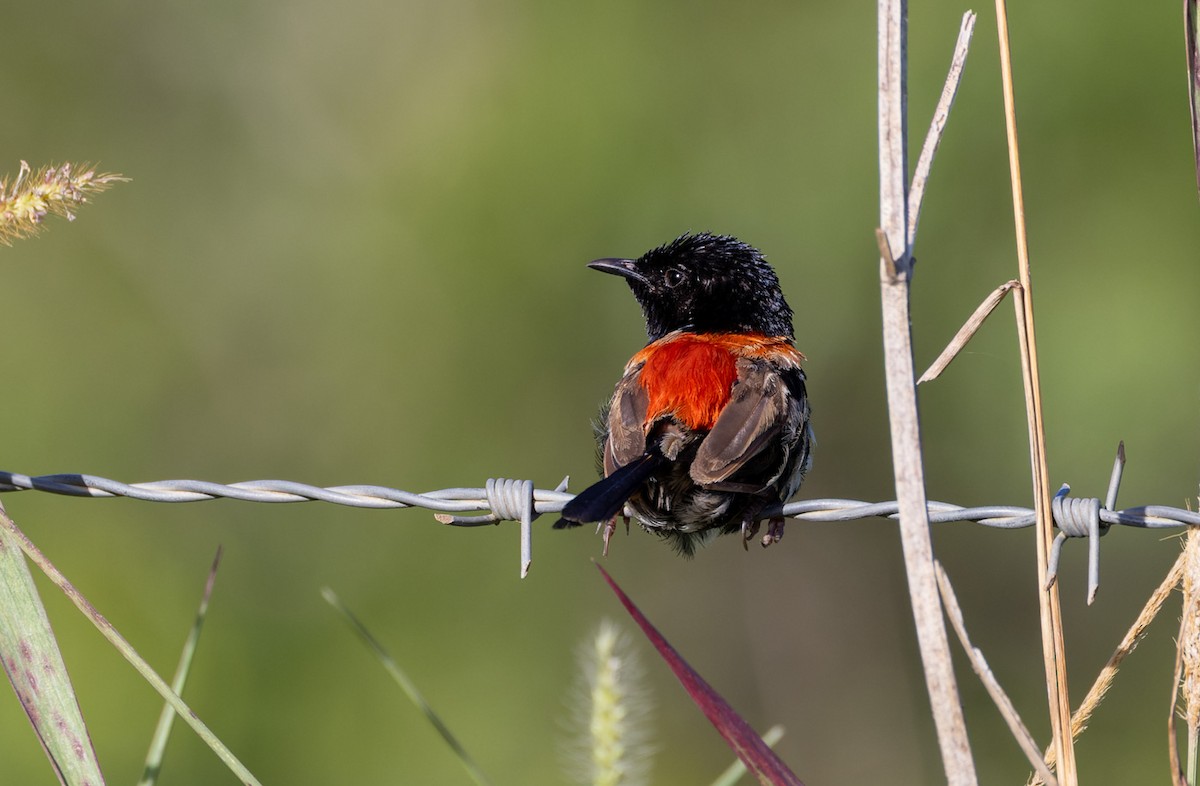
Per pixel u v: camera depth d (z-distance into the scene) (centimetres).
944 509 542
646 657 1758
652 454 634
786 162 1455
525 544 572
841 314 1494
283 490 589
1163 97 1368
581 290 1513
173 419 1631
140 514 1522
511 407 1573
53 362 1611
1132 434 1384
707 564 1836
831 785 1833
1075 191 1409
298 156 1708
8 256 1627
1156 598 480
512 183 1509
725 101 1475
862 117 1434
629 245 1484
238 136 1742
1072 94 1377
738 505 658
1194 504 1369
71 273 1652
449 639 1520
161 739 525
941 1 1390
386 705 1466
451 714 1470
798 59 1460
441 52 1650
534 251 1512
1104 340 1386
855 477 1694
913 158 1407
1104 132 1386
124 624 1398
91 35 1766
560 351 1548
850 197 1438
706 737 1752
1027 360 475
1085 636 1678
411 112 1655
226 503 1552
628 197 1470
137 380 1636
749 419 641
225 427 1636
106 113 1756
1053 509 522
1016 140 476
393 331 1596
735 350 692
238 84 1750
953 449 1505
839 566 1838
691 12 1480
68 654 1347
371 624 1513
